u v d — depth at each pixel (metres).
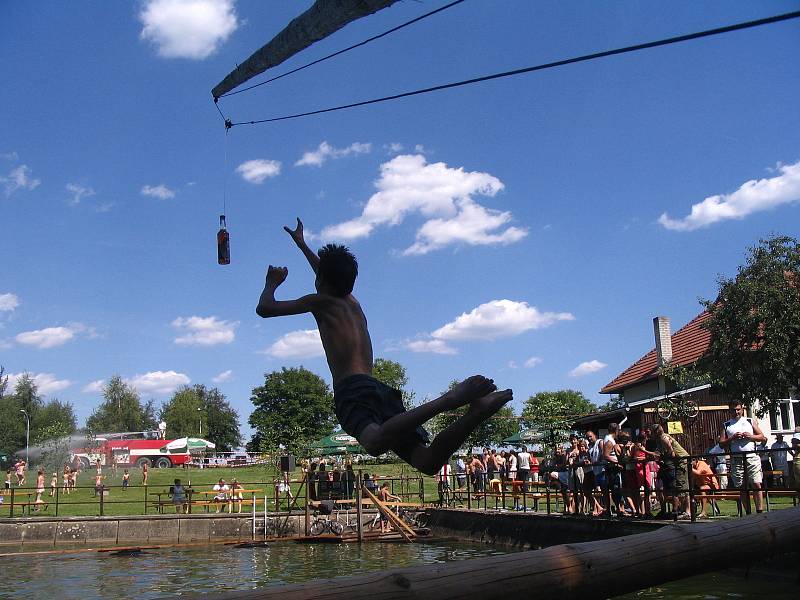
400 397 3.91
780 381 21.09
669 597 11.12
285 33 5.86
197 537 28.05
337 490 29.62
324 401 95.00
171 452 63.50
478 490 25.67
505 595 3.30
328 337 4.03
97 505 34.44
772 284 21.58
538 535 19.25
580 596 3.58
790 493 12.39
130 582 17.58
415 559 20.12
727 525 4.40
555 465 20.19
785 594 10.91
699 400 28.95
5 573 19.55
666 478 15.13
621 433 17.22
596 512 17.56
